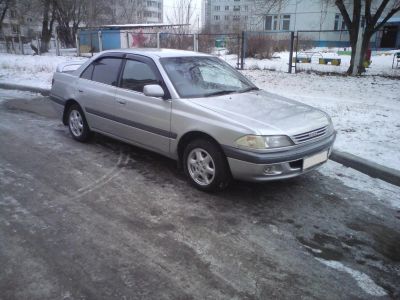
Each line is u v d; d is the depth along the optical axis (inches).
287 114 169.3
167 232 137.2
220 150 161.2
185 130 169.9
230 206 159.3
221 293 106.1
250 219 149.1
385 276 117.2
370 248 132.4
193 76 191.5
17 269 114.2
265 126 153.2
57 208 153.4
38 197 163.0
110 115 210.5
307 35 1389.0
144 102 188.5
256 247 129.7
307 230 142.6
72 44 1178.6
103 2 1332.4
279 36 1248.2
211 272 115.2
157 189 174.1
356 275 117.0
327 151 174.4
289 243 133.3
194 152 171.5
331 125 183.8
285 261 122.5
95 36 1068.5
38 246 126.4
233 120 156.5
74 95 234.8
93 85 222.7
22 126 279.4
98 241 130.2
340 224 148.2
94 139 248.8
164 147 184.4
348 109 327.0
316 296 106.8
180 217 148.7
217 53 946.1
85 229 137.8
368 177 195.3
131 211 152.6
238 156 152.3
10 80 504.4
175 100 175.0
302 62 773.9
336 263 122.8
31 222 141.8
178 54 204.4
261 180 152.6
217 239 133.7
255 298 104.7
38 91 432.1
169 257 122.0
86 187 174.7
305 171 161.8
